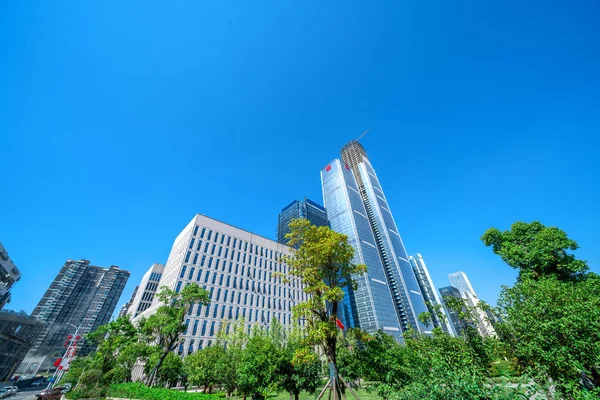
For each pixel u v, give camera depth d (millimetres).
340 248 16078
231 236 76062
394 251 140250
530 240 25953
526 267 25469
